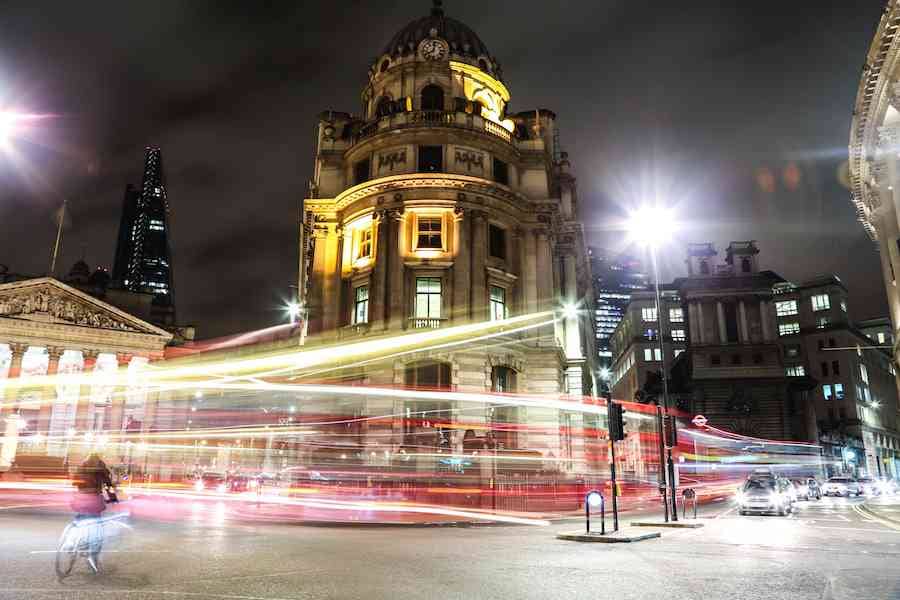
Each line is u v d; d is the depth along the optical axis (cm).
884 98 3716
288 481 3897
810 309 10212
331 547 1424
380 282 4175
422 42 4853
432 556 1271
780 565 1132
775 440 7438
